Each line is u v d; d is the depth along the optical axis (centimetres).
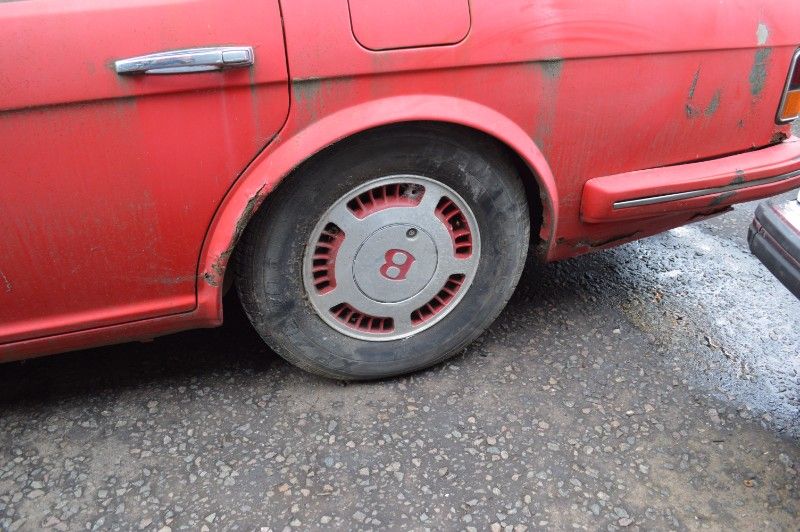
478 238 200
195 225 172
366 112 166
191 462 187
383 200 186
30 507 174
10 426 201
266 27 154
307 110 163
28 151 150
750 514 171
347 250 189
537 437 195
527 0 170
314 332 200
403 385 216
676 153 205
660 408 207
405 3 161
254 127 162
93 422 202
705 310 260
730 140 211
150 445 193
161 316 184
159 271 176
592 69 182
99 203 161
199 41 150
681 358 231
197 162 163
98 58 146
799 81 211
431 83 170
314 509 172
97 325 179
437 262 199
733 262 299
